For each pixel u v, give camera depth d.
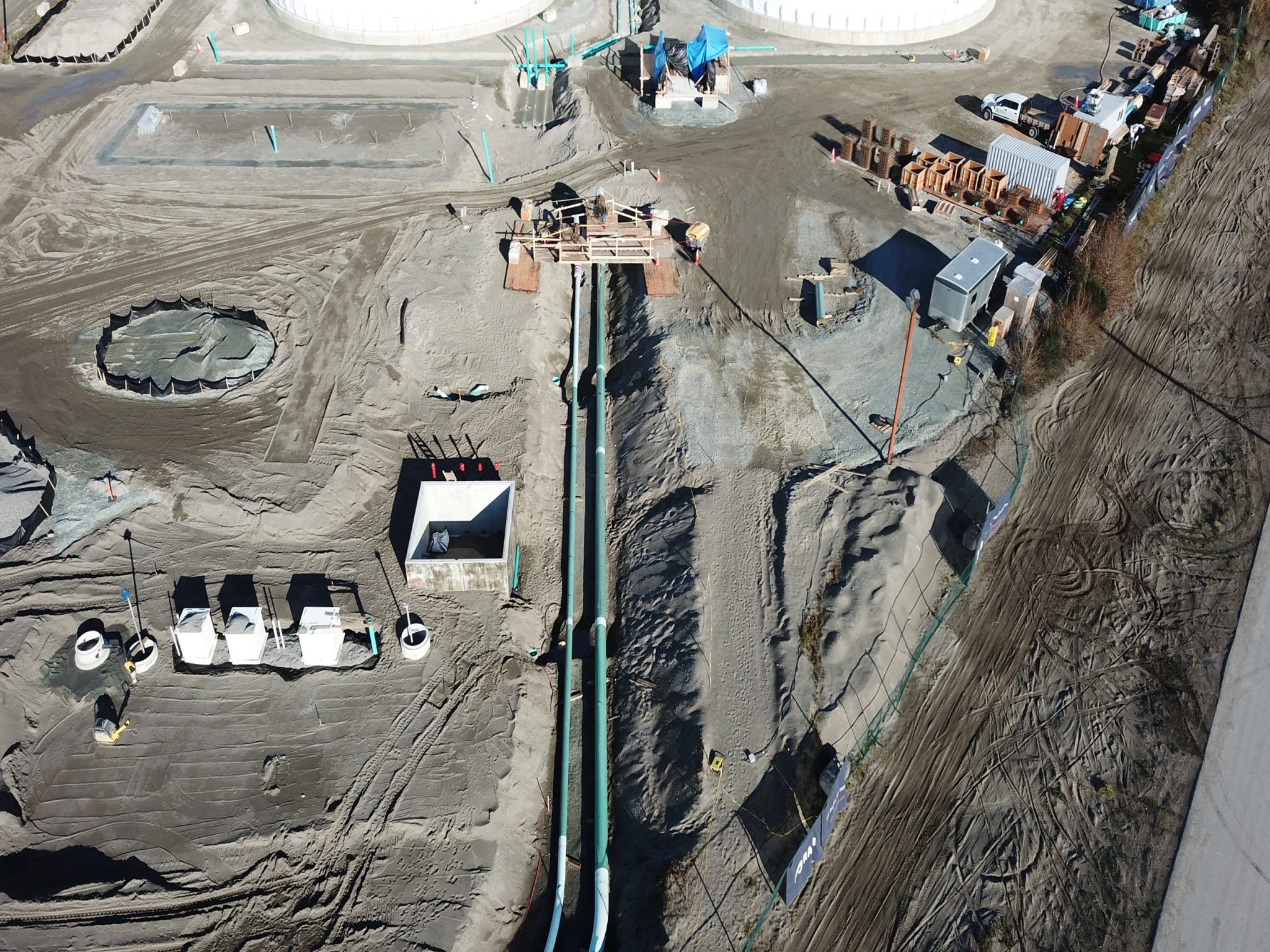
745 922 20.73
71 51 49.59
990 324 34.97
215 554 26.97
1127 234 38.69
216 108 45.94
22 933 19.69
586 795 23.92
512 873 22.12
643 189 41.47
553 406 32.94
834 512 28.12
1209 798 22.95
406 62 50.38
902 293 36.16
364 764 22.94
